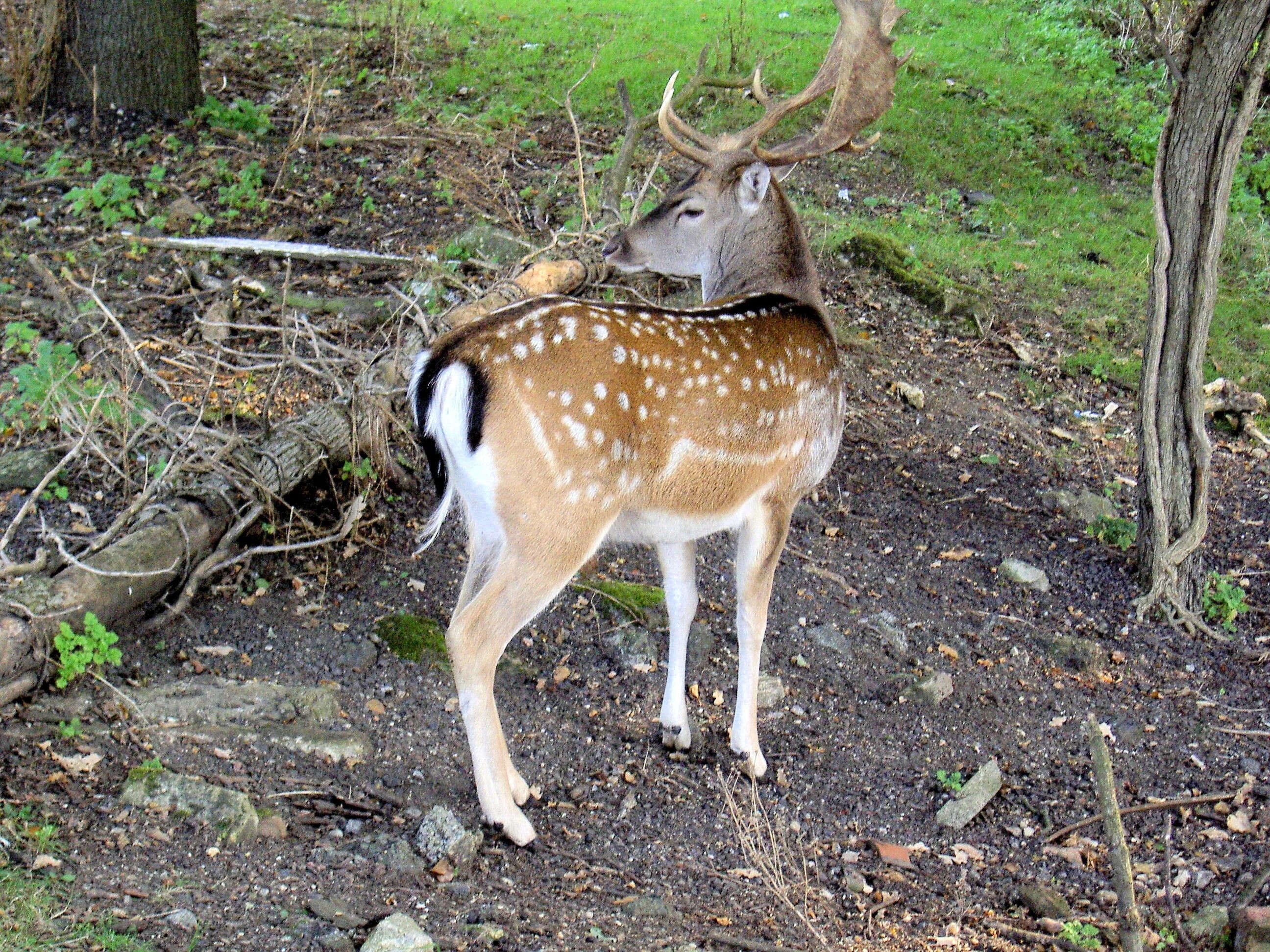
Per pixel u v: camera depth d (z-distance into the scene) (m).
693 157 4.54
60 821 3.61
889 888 3.89
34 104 6.73
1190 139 4.84
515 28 9.20
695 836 3.97
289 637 4.27
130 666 4.07
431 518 3.97
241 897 3.50
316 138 6.78
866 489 5.37
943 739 4.43
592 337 3.82
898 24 9.87
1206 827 4.21
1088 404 6.05
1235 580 5.20
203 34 8.42
